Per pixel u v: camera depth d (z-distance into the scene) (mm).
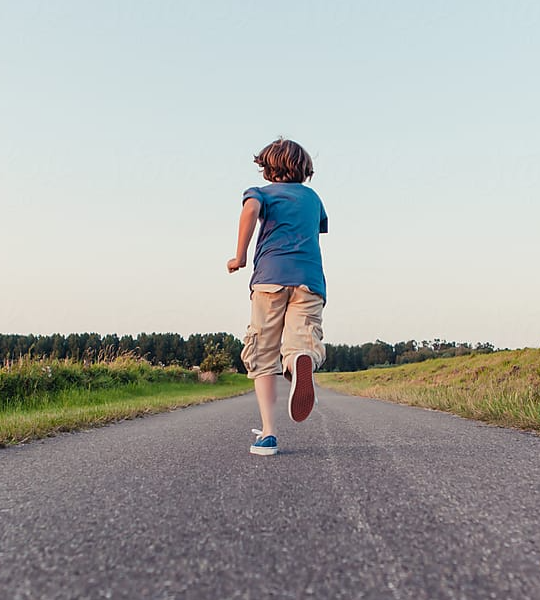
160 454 3039
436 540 1435
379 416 5684
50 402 9016
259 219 3141
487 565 1255
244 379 39375
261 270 3010
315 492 1998
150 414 6977
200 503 1859
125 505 1849
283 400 9773
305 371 2766
